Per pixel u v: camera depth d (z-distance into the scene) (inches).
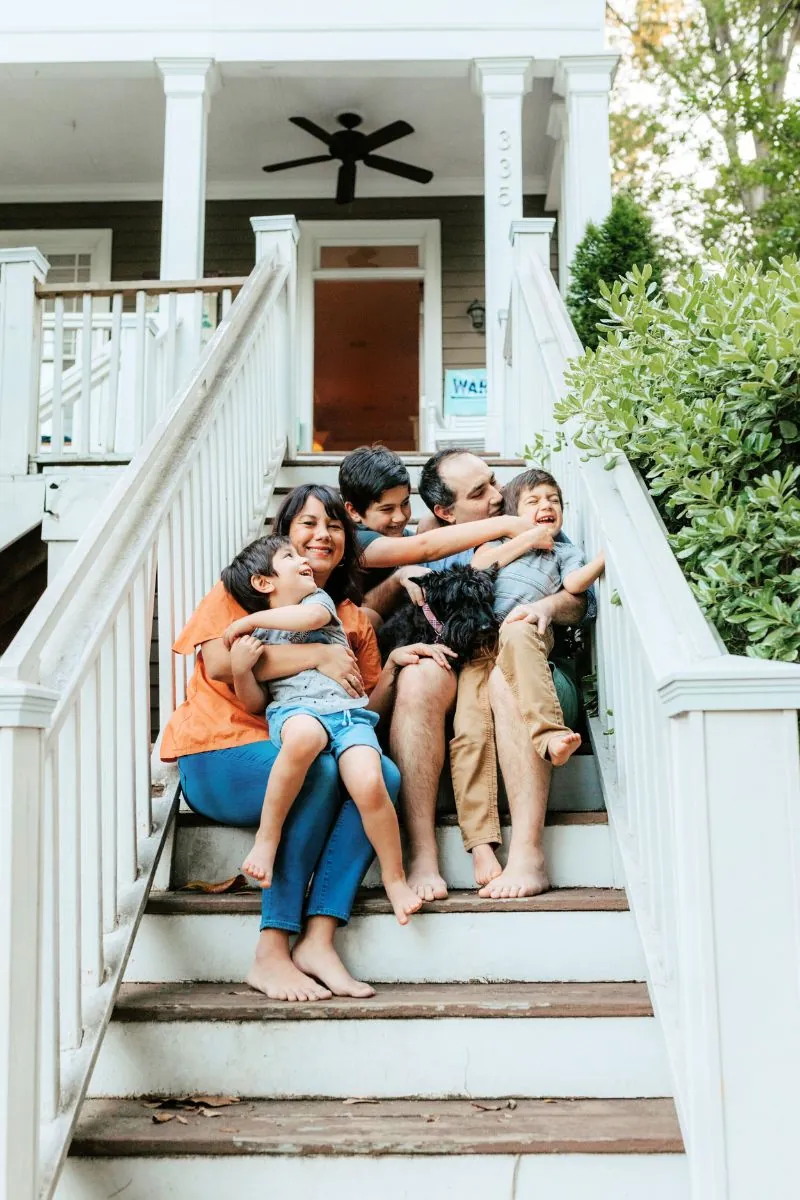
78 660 74.7
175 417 111.5
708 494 88.0
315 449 561.9
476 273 373.7
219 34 282.4
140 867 88.2
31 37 284.0
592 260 247.4
